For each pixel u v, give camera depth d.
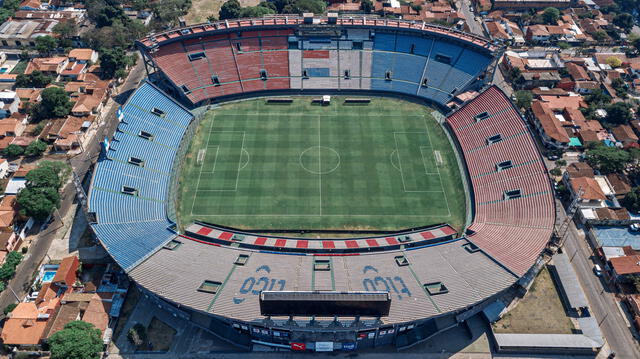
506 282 73.75
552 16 161.12
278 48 130.50
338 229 91.12
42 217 89.31
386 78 128.25
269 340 72.94
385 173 104.00
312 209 95.38
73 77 131.88
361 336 70.50
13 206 90.25
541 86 133.88
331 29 129.25
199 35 125.69
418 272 75.88
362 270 76.25
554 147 111.88
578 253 88.19
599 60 142.00
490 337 74.44
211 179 101.25
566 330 75.00
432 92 124.38
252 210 94.69
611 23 163.62
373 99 125.88
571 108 121.94
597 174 104.50
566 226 90.25
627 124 117.81
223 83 124.56
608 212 93.69
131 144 101.19
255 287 72.38
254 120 117.75
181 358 70.94
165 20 155.25
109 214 85.19
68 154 107.25
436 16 163.62
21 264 83.81
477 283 73.62
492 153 103.44
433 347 73.06
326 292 63.47
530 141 100.56
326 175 103.25
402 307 69.31
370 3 165.12
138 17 158.75
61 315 73.38
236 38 129.62
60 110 115.38
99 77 131.88
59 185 95.12
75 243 87.38
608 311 78.75
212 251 79.75
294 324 67.56
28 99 120.50
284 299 62.91
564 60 140.12
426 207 96.31
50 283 78.94
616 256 85.31
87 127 113.38
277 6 163.50
